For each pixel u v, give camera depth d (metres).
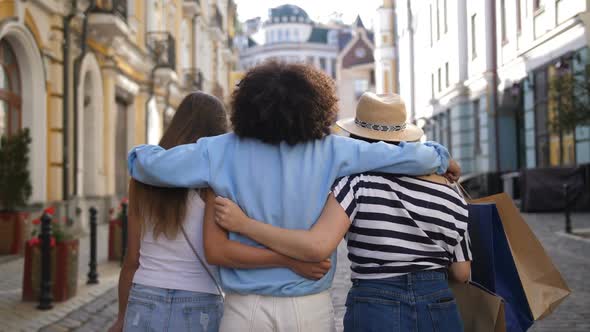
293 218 2.09
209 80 35.38
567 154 17.73
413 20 37.06
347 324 2.18
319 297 2.14
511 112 23.98
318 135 2.15
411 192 2.15
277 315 2.07
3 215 10.50
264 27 110.62
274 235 2.04
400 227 2.12
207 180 2.15
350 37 88.50
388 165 2.12
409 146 2.14
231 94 2.22
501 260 2.49
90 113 16.19
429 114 33.09
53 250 6.69
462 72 27.25
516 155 24.00
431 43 32.47
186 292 2.41
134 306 2.42
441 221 2.15
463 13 27.25
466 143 27.14
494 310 2.27
